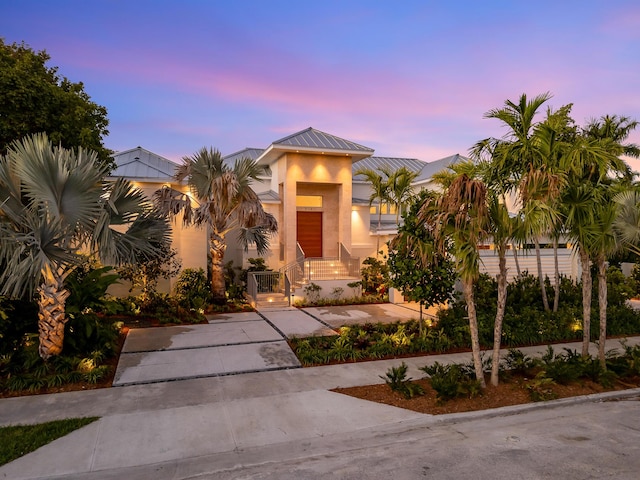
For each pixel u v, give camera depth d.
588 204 7.96
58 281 7.98
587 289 8.32
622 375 7.88
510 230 6.72
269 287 16.78
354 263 17.86
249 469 4.61
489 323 10.77
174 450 4.99
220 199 14.77
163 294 14.66
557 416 6.23
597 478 4.41
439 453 5.00
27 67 13.28
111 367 8.29
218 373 8.09
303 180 18.91
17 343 8.16
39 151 6.99
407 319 13.30
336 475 4.47
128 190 8.82
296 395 6.93
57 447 5.00
